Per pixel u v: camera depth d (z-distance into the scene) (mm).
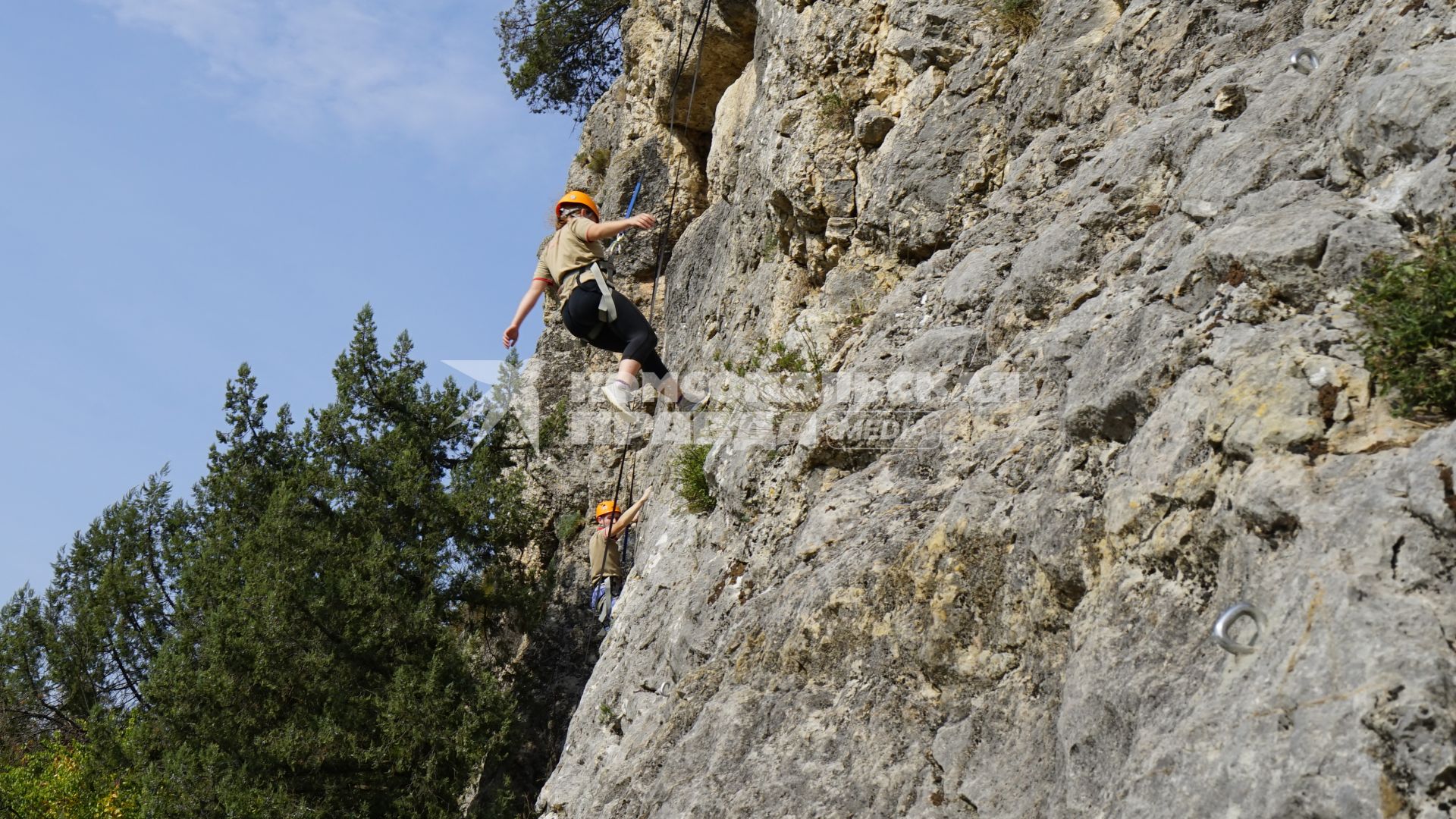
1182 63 7613
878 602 5832
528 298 7156
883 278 10148
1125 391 4828
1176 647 4008
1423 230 4223
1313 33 6469
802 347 9977
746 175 13945
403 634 17891
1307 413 3955
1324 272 4336
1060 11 9258
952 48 10398
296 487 19719
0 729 23469
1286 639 3393
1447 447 3381
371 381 20609
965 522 5562
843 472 7809
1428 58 4645
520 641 20250
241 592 18094
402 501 19266
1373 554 3326
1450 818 2791
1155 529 4352
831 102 11234
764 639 6508
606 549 14000
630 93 21656
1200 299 4898
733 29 17594
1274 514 3750
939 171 9852
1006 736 4906
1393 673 3020
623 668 10109
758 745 5855
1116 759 3961
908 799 5074
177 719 17641
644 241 19859
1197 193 5742
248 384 21219
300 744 16766
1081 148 8062
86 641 23312
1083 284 6574
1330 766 2994
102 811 19047
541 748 18906
